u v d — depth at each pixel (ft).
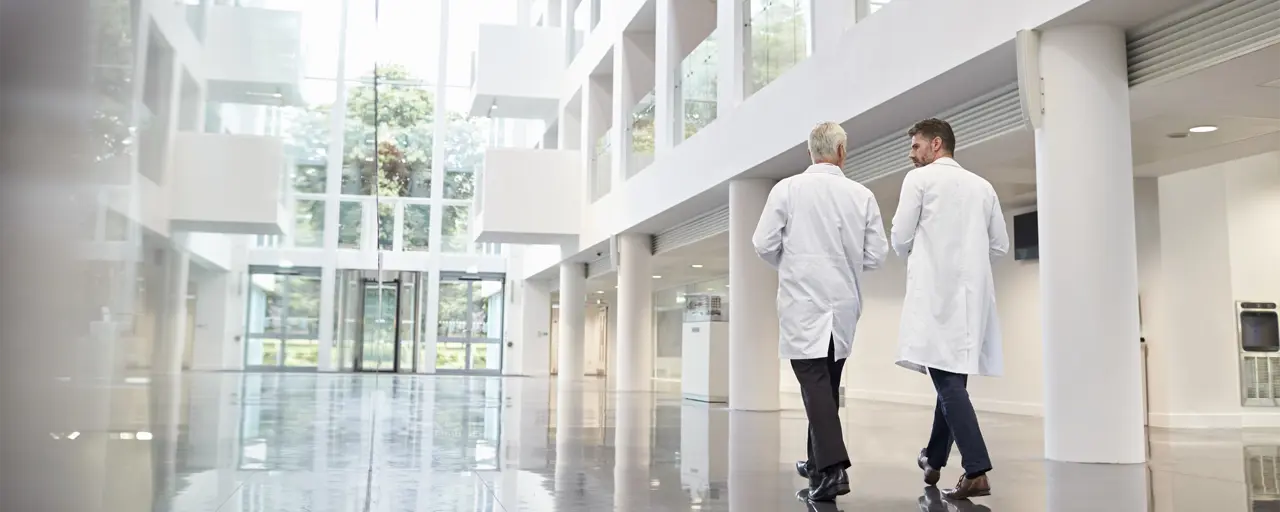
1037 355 36.58
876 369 47.37
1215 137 26.55
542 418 26.78
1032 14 20.21
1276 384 33.24
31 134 2.19
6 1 2.15
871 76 27.32
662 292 84.74
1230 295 33.27
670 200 45.52
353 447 16.21
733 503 11.28
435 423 22.95
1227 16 17.85
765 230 12.43
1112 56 19.79
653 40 56.34
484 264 87.45
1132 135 26.30
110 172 2.33
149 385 2.50
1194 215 33.32
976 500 12.08
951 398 12.57
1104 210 19.21
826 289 12.11
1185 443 24.02
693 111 43.32
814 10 31.09
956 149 26.84
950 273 12.75
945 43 23.56
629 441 20.06
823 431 11.86
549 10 78.38
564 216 63.52
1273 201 34.42
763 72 35.68
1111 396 18.72
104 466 2.35
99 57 2.33
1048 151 19.86
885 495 12.32
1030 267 37.24
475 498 11.03
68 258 2.25
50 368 2.22
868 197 12.48
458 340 87.04
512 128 91.45
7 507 2.18
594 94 63.57
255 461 11.05
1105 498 12.59
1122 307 18.99
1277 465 17.99
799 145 32.07
